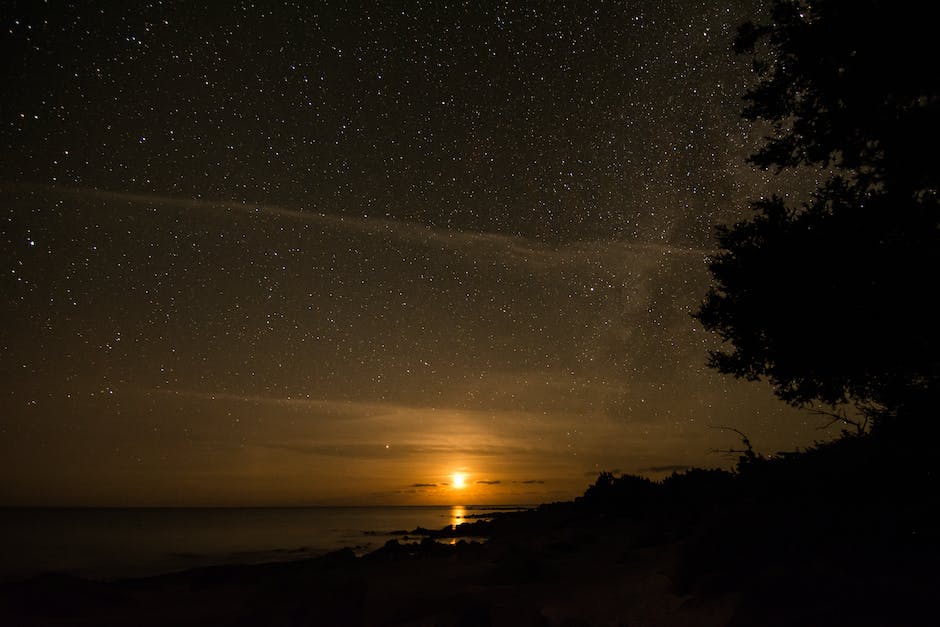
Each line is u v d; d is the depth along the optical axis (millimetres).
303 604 7348
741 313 8859
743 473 10977
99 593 8750
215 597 8945
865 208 8227
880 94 8172
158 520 87938
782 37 8938
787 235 8547
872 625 4402
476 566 9914
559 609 6324
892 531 5824
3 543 38406
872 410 8352
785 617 4852
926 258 7531
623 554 8883
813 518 6359
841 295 7949
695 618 5426
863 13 7996
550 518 16594
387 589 8562
